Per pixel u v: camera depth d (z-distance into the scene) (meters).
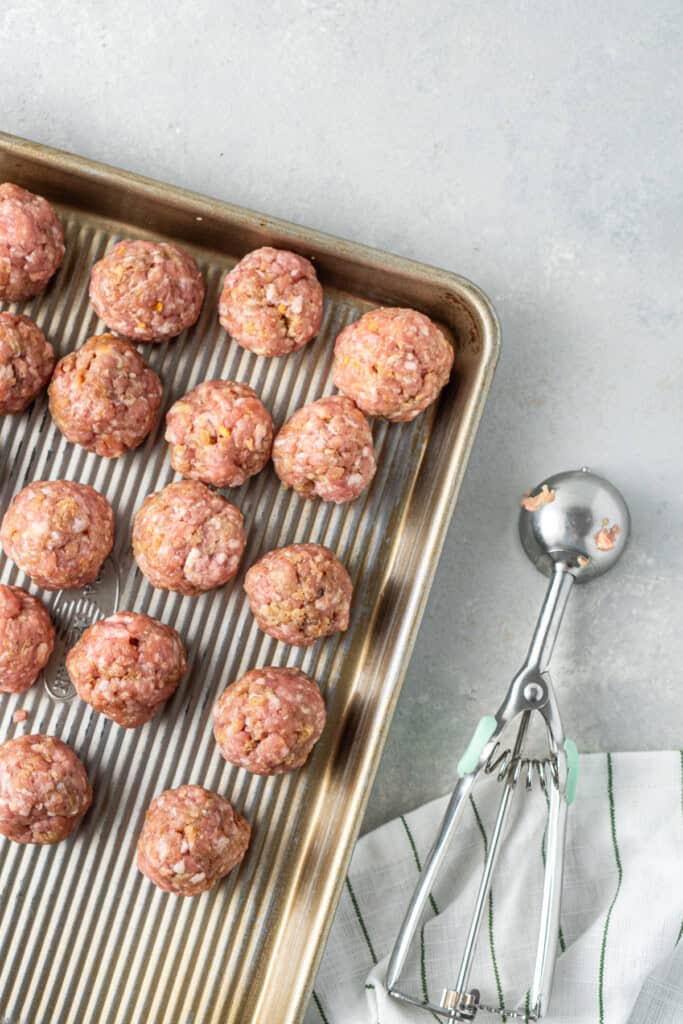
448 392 0.75
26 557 0.72
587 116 0.77
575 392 0.77
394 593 0.74
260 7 0.77
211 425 0.72
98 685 0.72
